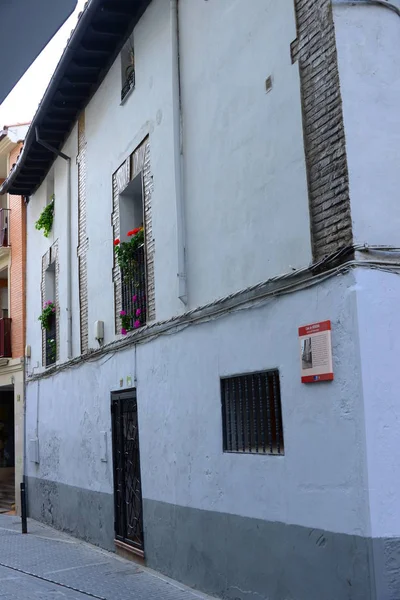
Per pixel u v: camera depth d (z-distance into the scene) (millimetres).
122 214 11578
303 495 6344
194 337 8641
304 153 6594
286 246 6848
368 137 6055
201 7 8828
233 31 8016
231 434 7809
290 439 6578
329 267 6133
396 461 5574
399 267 5863
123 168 11438
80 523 13102
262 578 6949
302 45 6703
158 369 9672
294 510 6469
